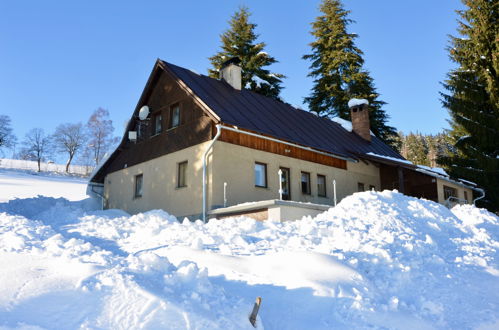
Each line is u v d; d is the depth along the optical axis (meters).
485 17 28.50
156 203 18.41
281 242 8.55
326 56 37.28
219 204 15.78
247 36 37.22
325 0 38.34
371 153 24.09
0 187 29.84
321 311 5.47
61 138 68.12
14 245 6.38
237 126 16.00
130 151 20.94
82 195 30.44
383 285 6.65
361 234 9.27
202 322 4.35
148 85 19.72
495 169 27.33
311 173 19.89
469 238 10.76
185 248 7.16
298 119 22.59
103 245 8.09
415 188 23.25
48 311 4.12
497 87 27.56
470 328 5.68
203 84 19.17
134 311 4.25
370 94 36.62
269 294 5.69
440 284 7.07
